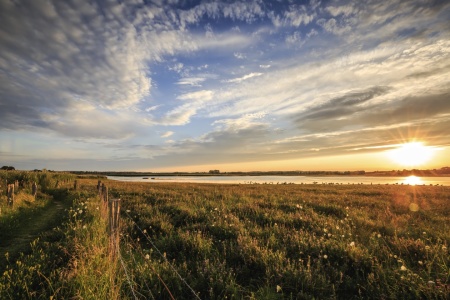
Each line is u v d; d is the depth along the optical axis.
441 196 19.23
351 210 12.82
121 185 34.69
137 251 7.00
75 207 14.21
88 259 5.31
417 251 6.33
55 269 5.30
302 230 8.54
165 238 7.80
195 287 4.83
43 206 15.54
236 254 6.27
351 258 5.95
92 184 37.62
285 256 6.27
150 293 4.27
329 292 4.76
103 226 8.34
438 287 4.30
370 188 29.14
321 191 25.14
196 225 9.21
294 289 4.80
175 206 13.13
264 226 9.52
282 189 28.08
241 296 4.62
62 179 36.50
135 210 12.52
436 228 9.02
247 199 16.91
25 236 9.04
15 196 15.08
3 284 4.58
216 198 18.00
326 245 6.71
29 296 4.22
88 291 4.13
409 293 4.39
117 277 4.59
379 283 4.88
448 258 5.46
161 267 5.46
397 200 16.67
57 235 8.13
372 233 8.19
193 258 6.25
